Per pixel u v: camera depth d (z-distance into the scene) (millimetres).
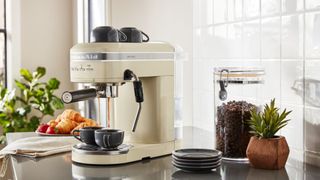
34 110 4137
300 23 1725
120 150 1691
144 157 1766
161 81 1819
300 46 1729
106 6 3031
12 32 4027
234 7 2158
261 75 1748
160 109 1820
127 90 1848
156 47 1793
